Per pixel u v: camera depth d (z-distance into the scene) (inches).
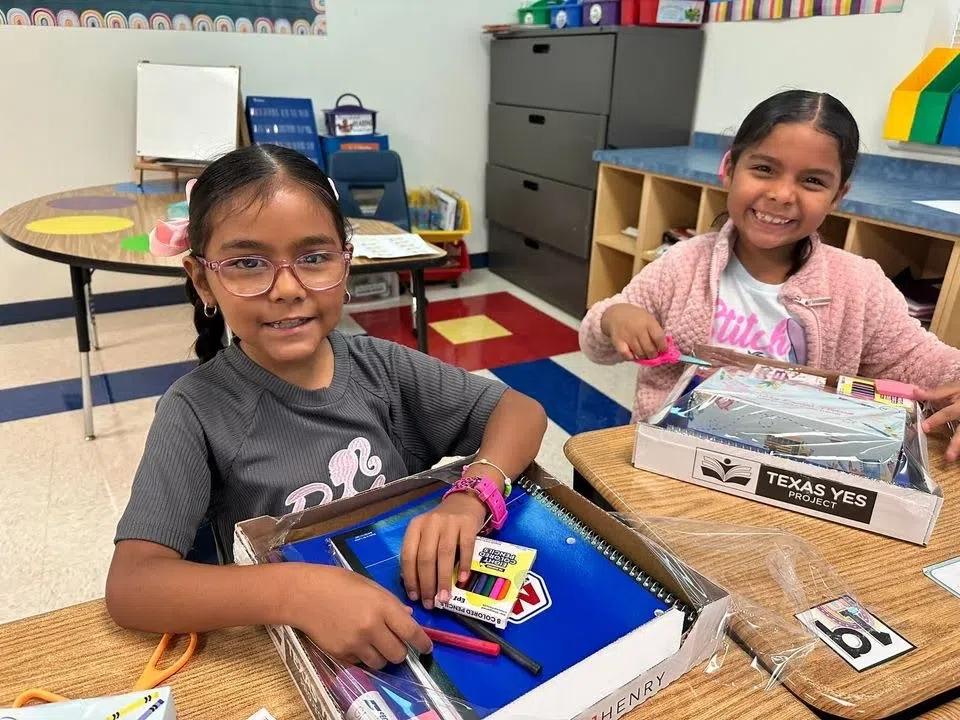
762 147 42.9
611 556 24.9
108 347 112.7
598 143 117.0
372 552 25.4
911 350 45.3
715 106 117.9
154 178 123.4
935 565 28.6
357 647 21.0
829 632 25.0
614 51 110.7
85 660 23.7
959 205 72.8
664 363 44.0
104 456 82.4
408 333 123.2
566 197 126.5
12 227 76.6
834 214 78.3
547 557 24.9
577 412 97.1
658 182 108.4
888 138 90.0
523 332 125.4
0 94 112.1
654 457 34.7
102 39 115.1
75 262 65.9
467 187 153.8
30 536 68.6
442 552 24.1
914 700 22.8
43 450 83.3
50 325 121.6
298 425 33.9
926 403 36.3
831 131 41.4
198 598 23.5
